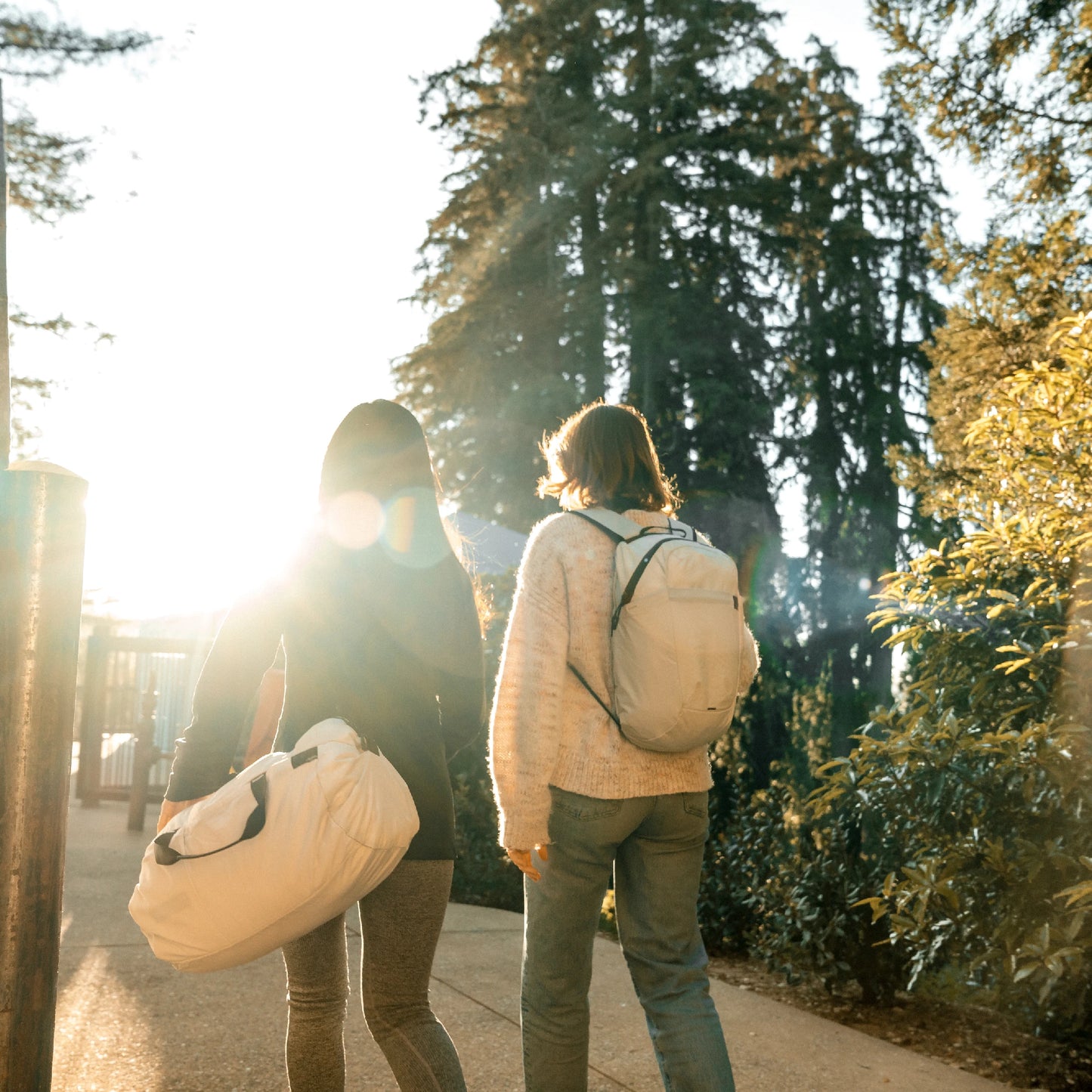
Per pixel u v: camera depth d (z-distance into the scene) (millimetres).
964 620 3838
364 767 1970
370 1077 3078
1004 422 3777
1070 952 3037
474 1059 3293
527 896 2346
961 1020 4062
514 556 10453
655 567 2246
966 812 3625
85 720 9195
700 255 21156
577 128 21750
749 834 5293
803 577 20359
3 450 1903
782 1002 4391
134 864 6324
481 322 22656
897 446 8180
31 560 1774
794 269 21203
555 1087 2283
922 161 23281
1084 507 3572
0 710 1741
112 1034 3385
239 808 1909
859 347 21828
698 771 2342
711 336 20172
